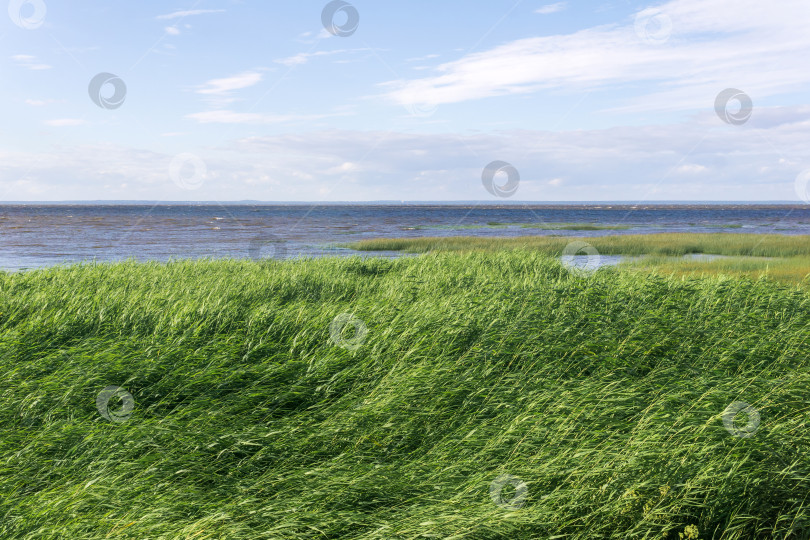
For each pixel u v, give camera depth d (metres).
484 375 4.92
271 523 2.81
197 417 4.04
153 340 5.41
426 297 7.63
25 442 3.66
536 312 6.53
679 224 64.19
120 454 3.53
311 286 9.18
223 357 5.18
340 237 39.34
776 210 147.12
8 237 36.75
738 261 20.19
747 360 5.42
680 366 5.23
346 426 3.93
